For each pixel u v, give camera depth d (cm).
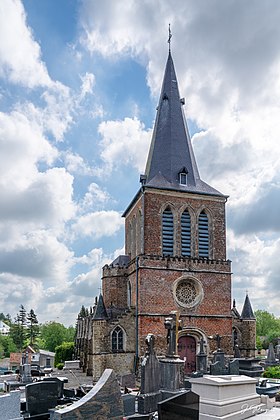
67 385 4034
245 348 5109
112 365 4288
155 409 1945
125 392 2912
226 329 4559
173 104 5459
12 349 15275
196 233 4766
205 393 1847
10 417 1697
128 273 5059
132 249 5238
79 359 5909
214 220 4862
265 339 13250
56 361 7575
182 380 2159
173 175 5034
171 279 4512
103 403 1574
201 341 4081
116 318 4403
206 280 4616
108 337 4344
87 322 5144
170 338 2248
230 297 4647
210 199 4897
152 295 4425
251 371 3188
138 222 4950
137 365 4238
